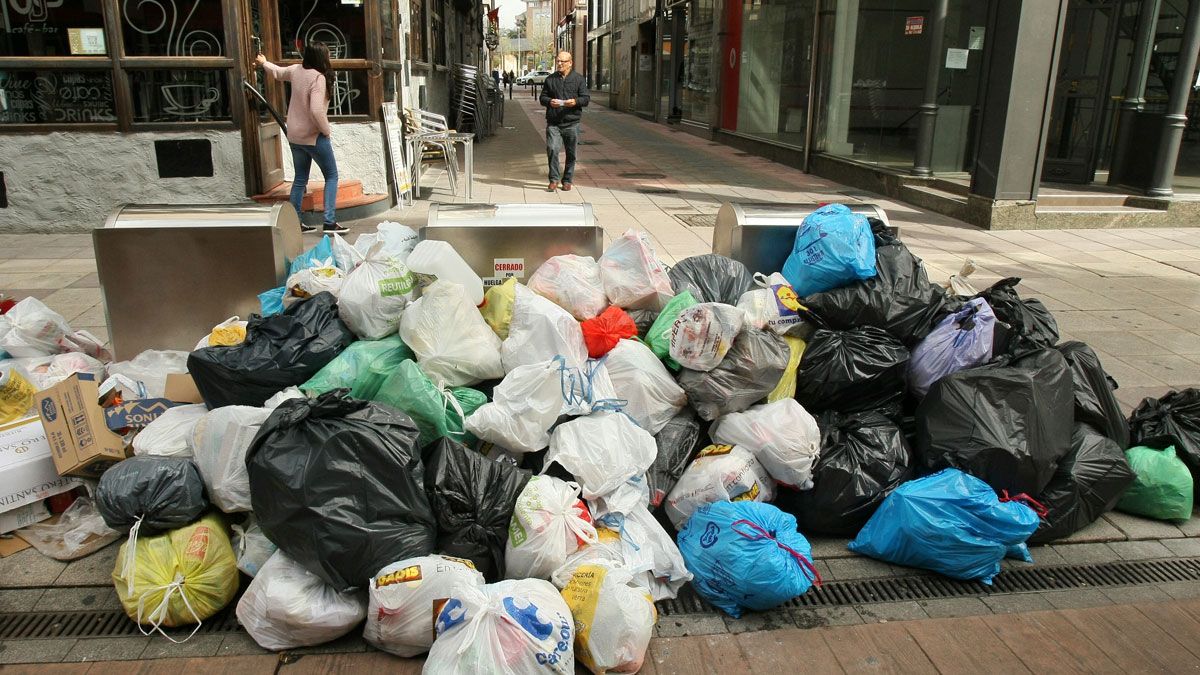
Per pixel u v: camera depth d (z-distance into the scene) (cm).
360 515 270
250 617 274
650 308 396
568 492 297
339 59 948
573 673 254
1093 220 995
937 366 381
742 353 344
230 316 452
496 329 382
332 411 280
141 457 303
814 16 1423
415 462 282
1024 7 907
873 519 336
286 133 799
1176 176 1091
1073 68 1141
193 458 309
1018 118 946
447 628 248
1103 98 1123
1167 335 596
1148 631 296
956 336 380
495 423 321
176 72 841
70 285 643
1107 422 380
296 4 933
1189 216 1009
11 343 414
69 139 834
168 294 445
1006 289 435
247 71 854
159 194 859
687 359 345
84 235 845
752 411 348
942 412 350
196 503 295
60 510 343
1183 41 984
